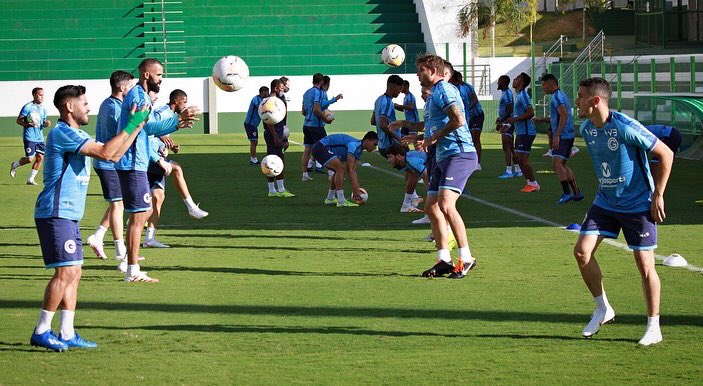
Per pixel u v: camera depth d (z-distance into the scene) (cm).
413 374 683
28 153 2295
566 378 669
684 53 4119
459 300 938
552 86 1769
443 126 1071
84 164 761
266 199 1919
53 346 754
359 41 4709
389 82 1706
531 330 813
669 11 4312
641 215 754
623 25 5872
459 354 738
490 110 4462
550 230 1428
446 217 1059
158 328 832
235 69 1367
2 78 4406
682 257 1153
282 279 1064
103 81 4350
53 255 752
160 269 1136
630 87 3425
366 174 2448
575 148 2916
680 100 2603
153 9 4788
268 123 2002
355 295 970
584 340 777
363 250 1269
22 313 898
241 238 1389
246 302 940
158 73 1056
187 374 687
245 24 4762
